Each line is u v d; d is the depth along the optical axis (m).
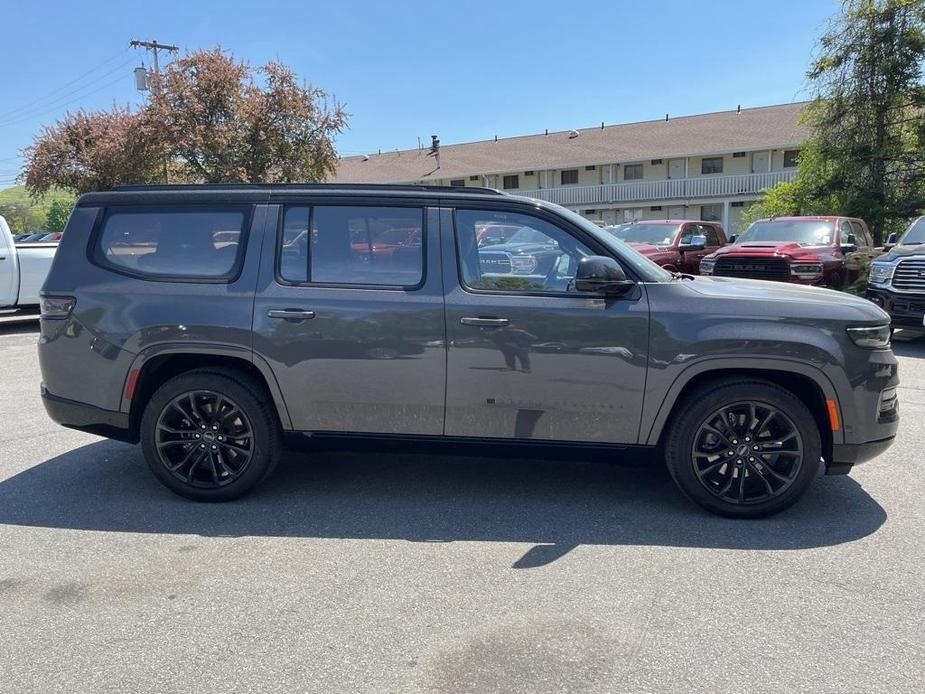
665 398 4.14
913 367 8.86
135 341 4.38
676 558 3.73
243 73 26.72
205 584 3.48
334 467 5.20
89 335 4.45
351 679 2.73
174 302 4.37
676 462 4.21
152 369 4.49
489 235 4.32
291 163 27.36
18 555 3.79
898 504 4.45
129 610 3.23
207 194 4.50
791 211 23.05
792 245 11.95
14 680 2.73
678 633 3.03
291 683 2.71
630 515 4.31
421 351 4.23
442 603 3.29
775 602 3.27
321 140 28.06
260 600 3.32
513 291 4.23
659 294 4.16
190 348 4.36
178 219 4.49
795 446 4.14
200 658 2.87
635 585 3.44
